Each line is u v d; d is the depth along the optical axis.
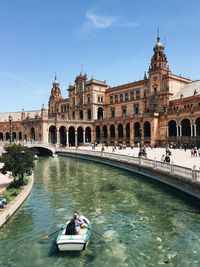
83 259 14.33
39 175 40.41
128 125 92.62
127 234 17.44
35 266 13.75
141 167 37.12
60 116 125.19
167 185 29.25
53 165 53.06
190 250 15.20
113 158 48.97
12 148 28.39
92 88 105.94
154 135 79.50
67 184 33.19
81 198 26.28
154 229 18.17
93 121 102.50
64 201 25.23
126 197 26.25
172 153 53.34
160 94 85.56
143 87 93.69
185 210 21.62
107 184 32.66
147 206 23.12
